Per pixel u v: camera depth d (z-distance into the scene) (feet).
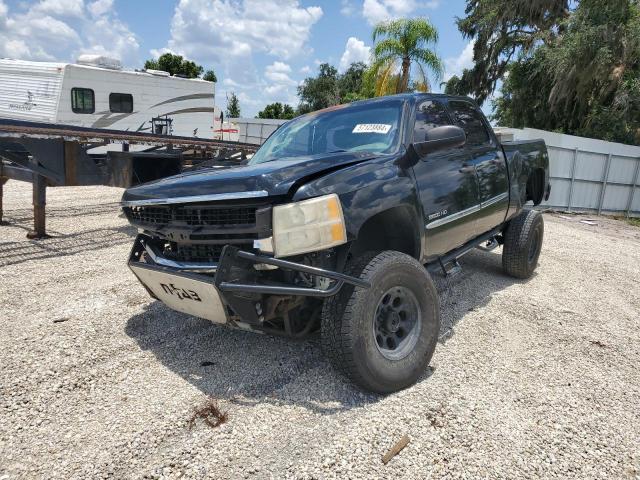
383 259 9.48
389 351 9.70
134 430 8.32
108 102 46.03
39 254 19.61
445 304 15.24
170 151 25.02
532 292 16.97
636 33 53.47
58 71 42.34
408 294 9.96
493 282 17.97
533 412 9.22
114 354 11.14
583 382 10.51
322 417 8.81
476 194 13.70
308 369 10.59
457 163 12.96
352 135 12.29
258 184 8.46
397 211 10.58
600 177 49.96
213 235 8.96
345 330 8.85
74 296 14.92
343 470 7.46
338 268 9.04
